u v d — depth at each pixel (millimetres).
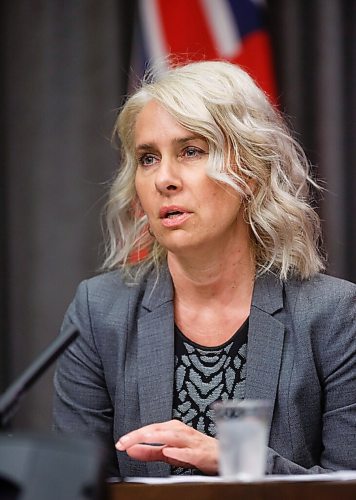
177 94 5047
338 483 3254
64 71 8672
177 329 5277
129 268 5602
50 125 8664
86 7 8672
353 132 8539
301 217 5332
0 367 8594
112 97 8633
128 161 5527
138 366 5219
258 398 5031
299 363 5086
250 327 5156
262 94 5316
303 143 8508
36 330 8641
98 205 8625
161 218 5023
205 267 5145
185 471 4984
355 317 5203
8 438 2695
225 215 5027
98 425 5340
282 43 8555
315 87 8516
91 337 5402
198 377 5148
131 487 3297
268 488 3244
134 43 8438
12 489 2619
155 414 5098
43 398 8508
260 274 5316
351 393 5109
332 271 8398
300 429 5020
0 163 8656
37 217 8664
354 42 8531
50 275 8648
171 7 8414
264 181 5238
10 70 8672
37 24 8656
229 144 5102
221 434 3529
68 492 2572
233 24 8367
